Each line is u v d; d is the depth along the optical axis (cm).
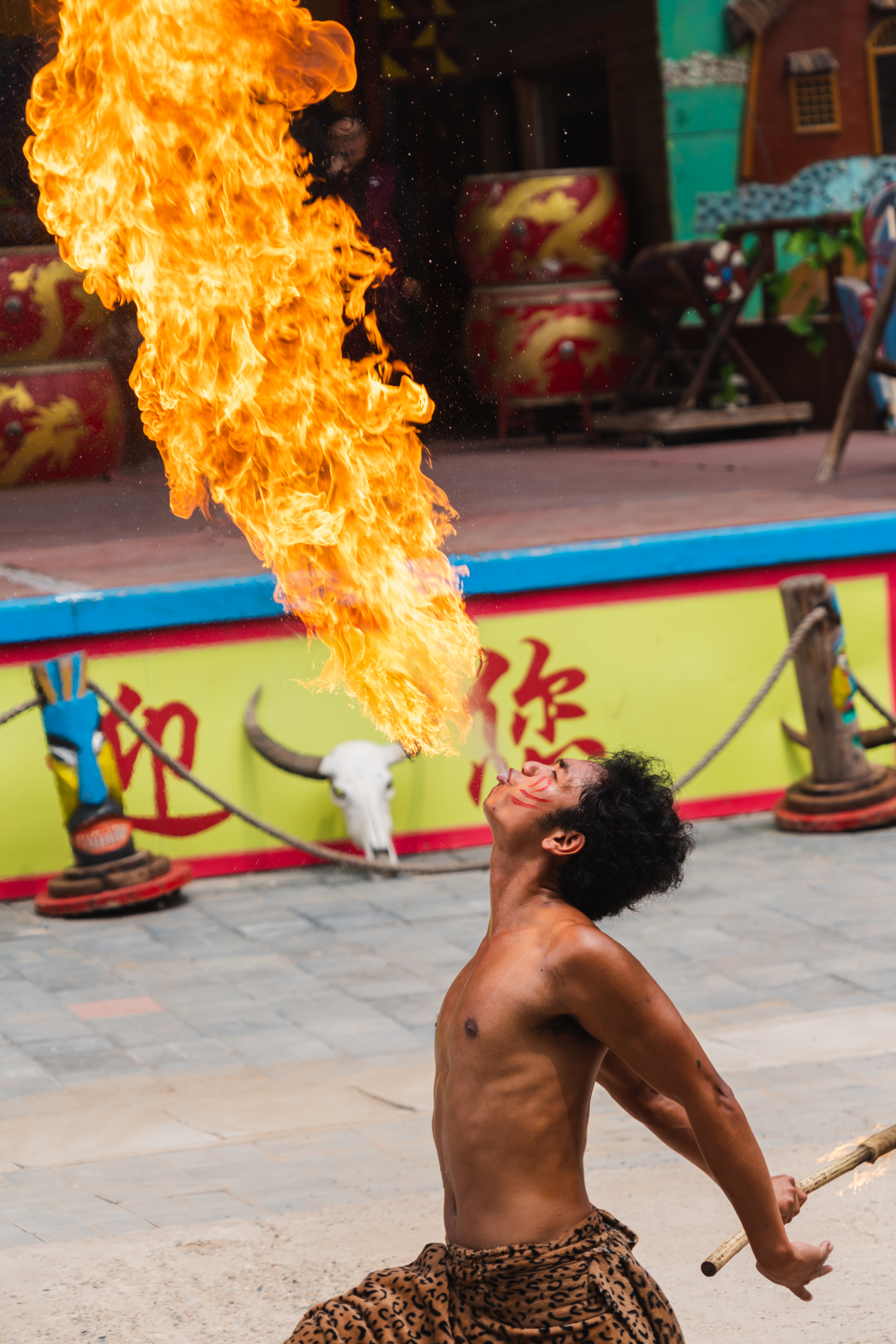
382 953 1289
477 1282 438
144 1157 885
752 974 1191
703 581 1577
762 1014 1102
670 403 2912
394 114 3175
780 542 1586
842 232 2795
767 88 3016
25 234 2511
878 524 1608
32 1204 806
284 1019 1148
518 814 457
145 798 1482
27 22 2461
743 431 2897
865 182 3059
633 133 3083
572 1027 441
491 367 2953
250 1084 1020
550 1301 433
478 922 1359
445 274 3250
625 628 1562
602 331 2927
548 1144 441
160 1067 1061
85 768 1420
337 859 1459
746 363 2809
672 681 1580
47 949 1338
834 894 1375
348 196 3039
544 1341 432
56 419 2467
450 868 1487
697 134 3011
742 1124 440
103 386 2505
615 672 1564
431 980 1218
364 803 1473
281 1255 702
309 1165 850
